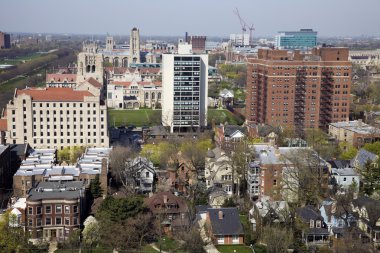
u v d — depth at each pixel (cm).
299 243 15562
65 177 19400
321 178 19450
